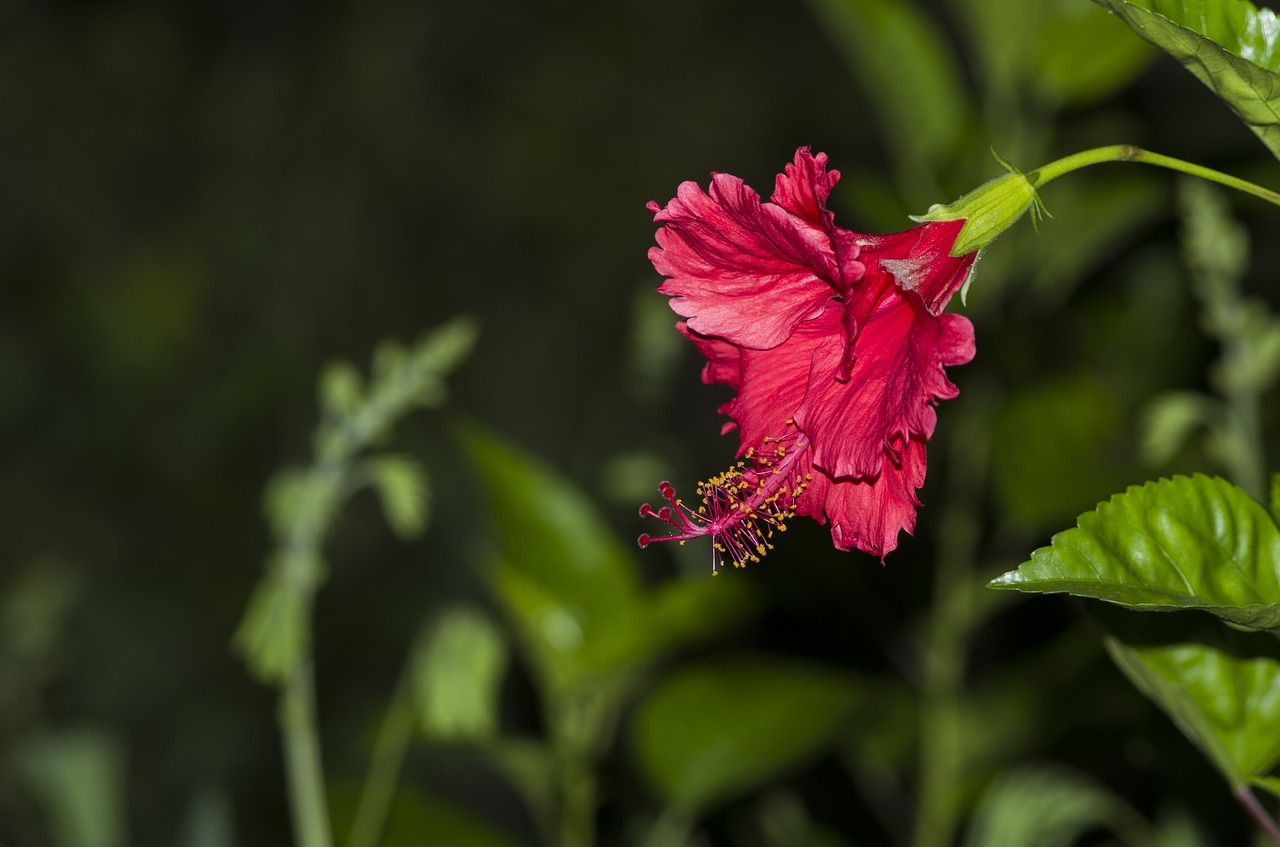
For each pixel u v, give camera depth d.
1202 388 1.34
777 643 1.48
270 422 2.87
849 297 0.92
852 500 0.95
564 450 2.78
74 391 2.92
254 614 1.15
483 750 1.19
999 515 1.28
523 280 2.98
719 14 3.06
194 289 3.02
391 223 3.04
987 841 1.19
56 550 2.70
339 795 1.20
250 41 3.22
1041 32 1.22
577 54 3.10
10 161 3.11
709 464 2.27
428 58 3.12
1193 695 0.98
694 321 0.95
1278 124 0.92
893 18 1.23
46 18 3.22
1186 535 0.93
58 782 1.34
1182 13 0.92
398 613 2.51
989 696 1.25
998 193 0.91
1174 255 1.39
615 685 1.20
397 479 1.15
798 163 0.93
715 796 1.20
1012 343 1.30
